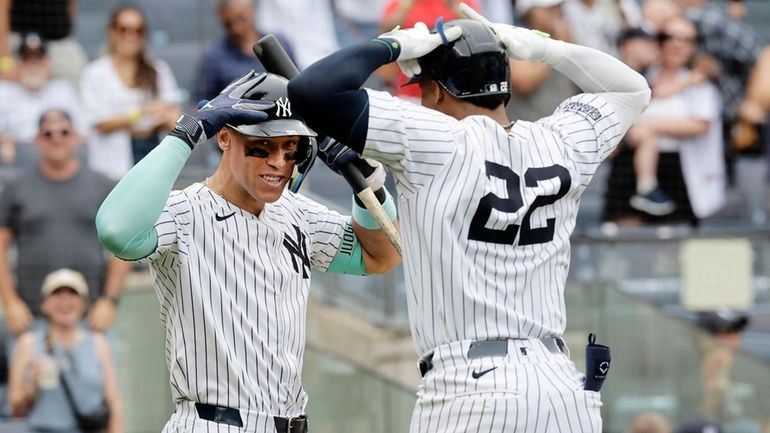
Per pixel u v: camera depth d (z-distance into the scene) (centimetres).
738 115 3131
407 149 1298
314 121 1280
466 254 1309
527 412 1291
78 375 2503
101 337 2533
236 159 1390
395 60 1323
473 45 1352
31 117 2744
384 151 1296
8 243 2528
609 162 3031
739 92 3138
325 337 2709
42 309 2506
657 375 2889
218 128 1361
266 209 1455
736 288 2900
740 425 2902
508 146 1344
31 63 2762
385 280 2780
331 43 2959
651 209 3036
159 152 1338
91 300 2536
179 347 1398
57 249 2525
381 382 2725
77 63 2831
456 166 1309
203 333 1389
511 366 1302
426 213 1307
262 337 1407
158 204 1323
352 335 2738
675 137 3045
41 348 2497
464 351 1305
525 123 1395
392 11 2897
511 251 1327
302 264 1466
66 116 2545
